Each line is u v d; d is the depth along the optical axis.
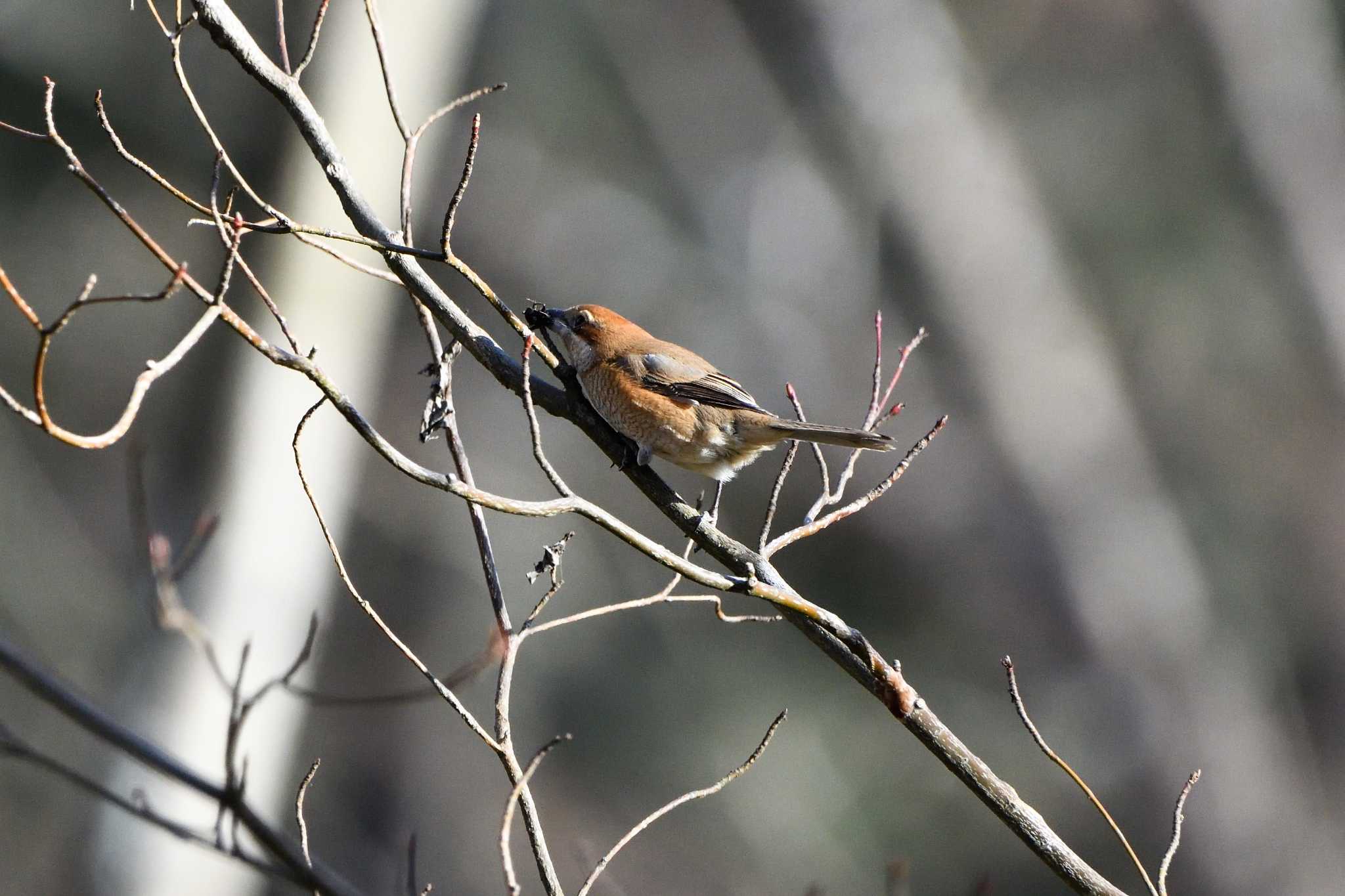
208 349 10.35
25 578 15.37
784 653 16.48
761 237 19.27
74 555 15.63
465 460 4.74
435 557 17.50
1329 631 16.48
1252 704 16.33
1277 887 15.45
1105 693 16.16
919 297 18.14
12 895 12.89
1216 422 17.53
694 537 5.24
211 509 10.05
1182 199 18.05
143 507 6.66
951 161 17.89
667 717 16.22
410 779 16.91
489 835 16.55
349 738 16.95
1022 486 17.05
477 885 16.27
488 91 5.00
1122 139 18.42
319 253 10.47
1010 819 4.66
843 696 16.22
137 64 15.59
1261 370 17.45
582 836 15.93
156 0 15.24
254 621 9.94
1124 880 15.37
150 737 9.34
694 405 5.89
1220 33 17.22
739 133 19.67
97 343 16.03
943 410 17.69
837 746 15.90
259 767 9.90
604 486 17.41
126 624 15.29
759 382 18.73
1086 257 18.47
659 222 19.56
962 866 15.25
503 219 18.80
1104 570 16.59
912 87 17.95
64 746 14.02
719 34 19.34
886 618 16.75
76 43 15.47
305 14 10.52
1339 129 17.33
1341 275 17.06
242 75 15.76
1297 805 16.05
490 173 18.66
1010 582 16.84
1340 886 15.62
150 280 15.90
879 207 18.30
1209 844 15.42
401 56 12.75
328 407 10.77
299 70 5.15
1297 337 17.28
